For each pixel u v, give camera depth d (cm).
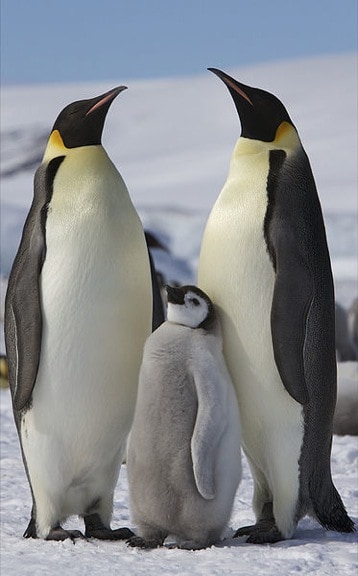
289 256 1016
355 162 12950
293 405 1038
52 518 1095
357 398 1981
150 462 975
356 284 5375
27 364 1048
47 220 1062
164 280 3475
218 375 977
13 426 2053
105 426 1079
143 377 985
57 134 1119
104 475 1113
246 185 1055
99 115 1098
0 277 4944
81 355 1048
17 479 1493
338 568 898
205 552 968
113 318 1053
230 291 1031
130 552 977
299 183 1059
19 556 967
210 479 948
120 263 1055
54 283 1047
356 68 19288
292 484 1055
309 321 1041
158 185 13075
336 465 1636
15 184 13962
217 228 1047
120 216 1069
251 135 1088
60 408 1061
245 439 1073
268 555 954
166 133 16988
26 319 1051
